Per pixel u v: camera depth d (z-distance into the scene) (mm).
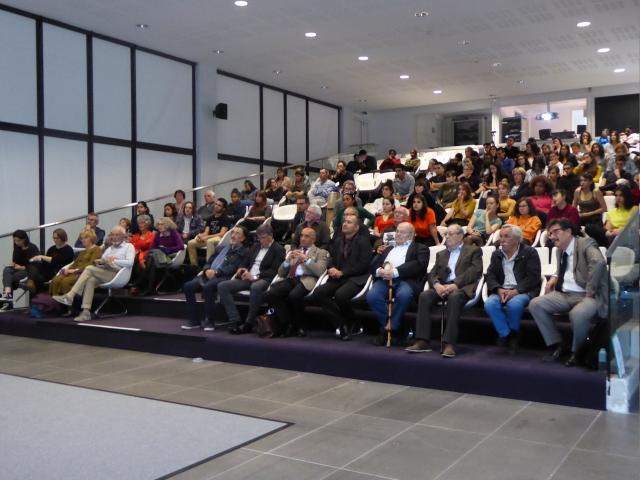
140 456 3219
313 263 5637
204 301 6043
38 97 9016
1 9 8547
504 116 15391
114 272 7000
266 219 8562
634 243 4379
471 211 7758
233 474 2969
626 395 3893
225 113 11773
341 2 8414
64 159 9398
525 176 9211
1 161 8602
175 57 11156
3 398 4355
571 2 8461
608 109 14008
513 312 4629
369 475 2920
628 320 4223
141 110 10586
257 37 9992
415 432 3539
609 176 8547
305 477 2914
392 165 12633
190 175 11508
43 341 6602
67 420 3846
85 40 9656
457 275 5047
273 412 3965
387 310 5168
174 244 7816
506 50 10773
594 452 3178
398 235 5441
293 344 5223
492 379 4305
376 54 10992
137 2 8438
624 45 10516
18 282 7605
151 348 5957
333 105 15500
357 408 4039
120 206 9656
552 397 4102
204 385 4676
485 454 3170
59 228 8156
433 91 14109
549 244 6215
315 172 12648
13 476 2980
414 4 8500
